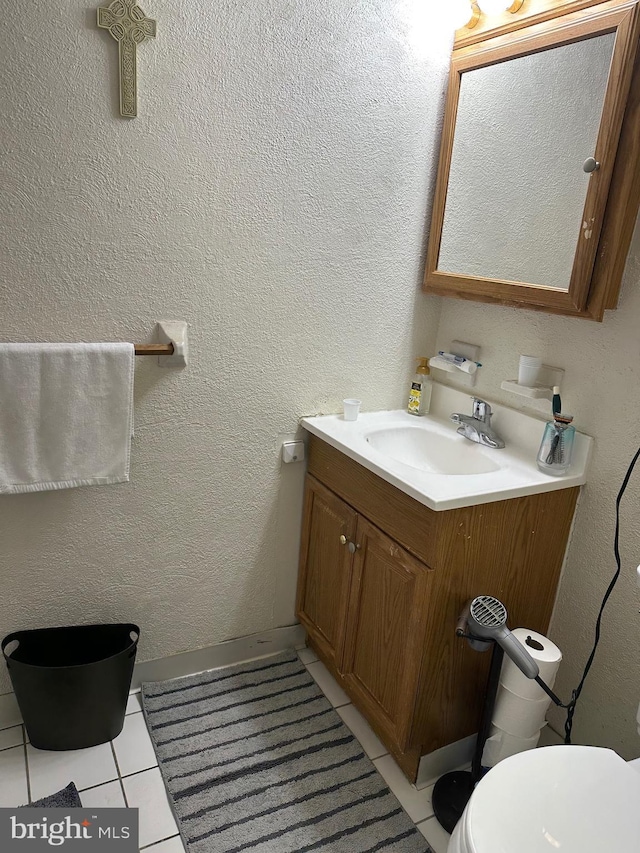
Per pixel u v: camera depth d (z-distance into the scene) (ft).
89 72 4.27
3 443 4.52
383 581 5.03
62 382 4.56
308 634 6.54
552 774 3.47
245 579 6.20
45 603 5.30
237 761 5.21
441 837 4.68
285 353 5.62
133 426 5.14
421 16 5.21
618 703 4.89
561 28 4.40
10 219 4.32
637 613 4.67
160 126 4.57
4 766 5.02
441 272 5.75
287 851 4.48
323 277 5.56
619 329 4.55
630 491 4.60
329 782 5.08
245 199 5.02
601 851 3.08
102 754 5.21
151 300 4.94
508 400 5.61
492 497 4.45
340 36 4.96
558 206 4.59
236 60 4.66
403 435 5.95
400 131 5.47
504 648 4.32
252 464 5.82
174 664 6.10
